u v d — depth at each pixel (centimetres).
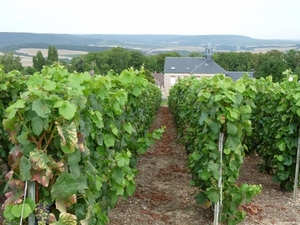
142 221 529
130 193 453
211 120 468
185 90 1051
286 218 559
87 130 344
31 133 254
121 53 6650
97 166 413
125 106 572
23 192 251
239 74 6006
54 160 264
